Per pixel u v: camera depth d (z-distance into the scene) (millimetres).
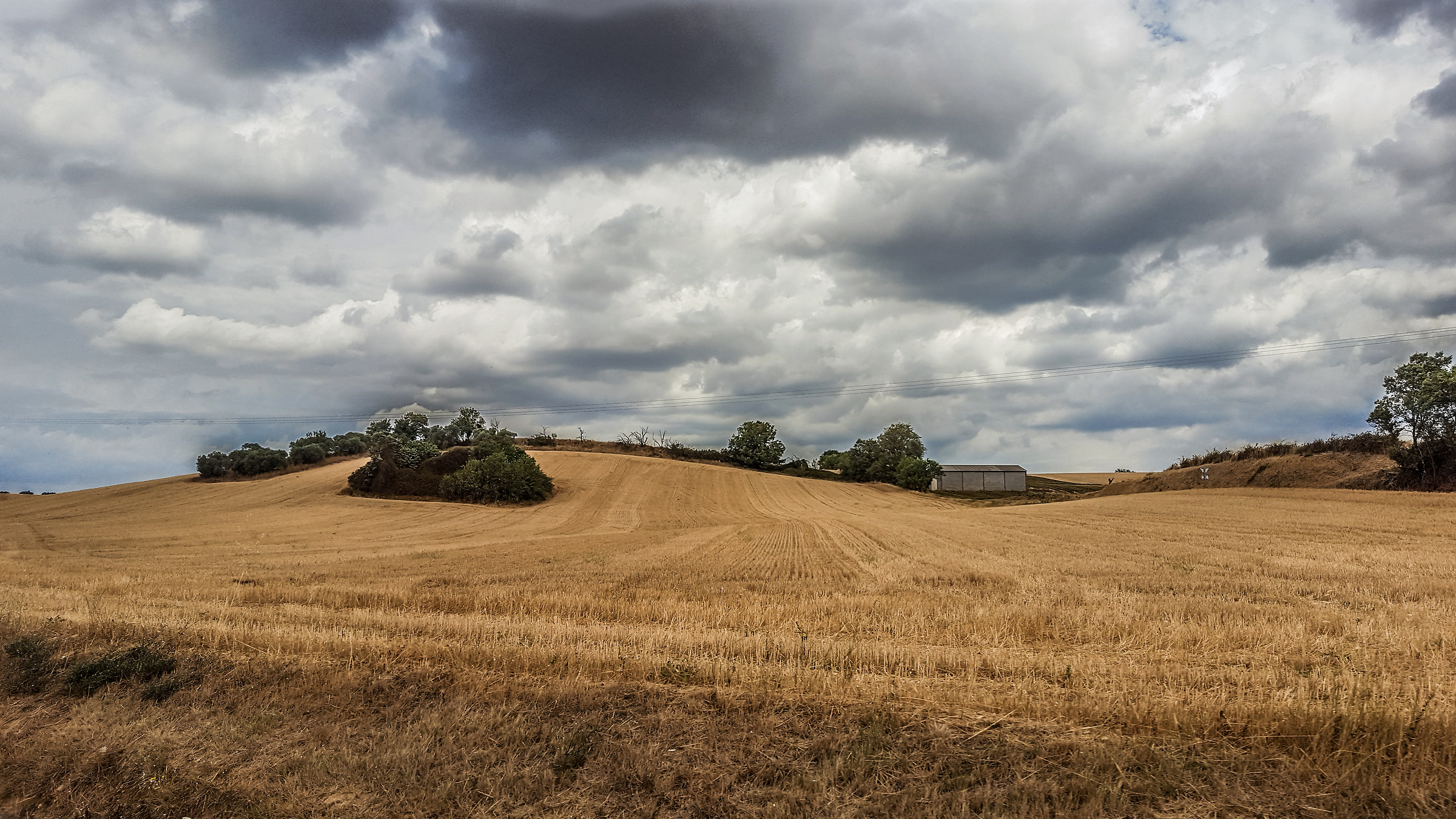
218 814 6828
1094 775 6680
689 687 9328
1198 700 8242
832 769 6945
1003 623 13117
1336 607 15398
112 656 11289
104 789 7449
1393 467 55375
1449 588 17172
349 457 98000
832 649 11188
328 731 8375
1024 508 63656
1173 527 36938
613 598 18062
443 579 22922
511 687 9453
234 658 11203
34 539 44469
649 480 86375
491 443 81750
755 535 43250
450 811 6582
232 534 47781
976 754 7215
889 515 63219
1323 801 6141
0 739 8719
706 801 6578
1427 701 7359
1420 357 53688
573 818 6422
